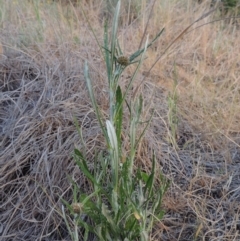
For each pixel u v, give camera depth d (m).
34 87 2.62
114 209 1.66
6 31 3.27
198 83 2.88
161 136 2.45
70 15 3.87
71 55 2.80
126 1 4.14
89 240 1.97
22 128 2.38
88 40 3.12
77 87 2.53
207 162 2.36
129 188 1.69
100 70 2.62
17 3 3.78
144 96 2.60
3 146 2.34
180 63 3.24
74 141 2.19
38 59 2.89
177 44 3.44
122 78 2.64
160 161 2.29
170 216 2.05
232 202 2.08
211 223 2.02
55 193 2.08
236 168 2.32
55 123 2.32
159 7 3.88
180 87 2.84
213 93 2.85
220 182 2.22
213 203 2.11
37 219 2.08
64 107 2.37
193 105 2.72
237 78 3.03
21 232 2.04
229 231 1.95
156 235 1.95
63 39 3.08
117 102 1.62
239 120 2.65
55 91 2.54
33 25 3.35
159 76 2.92
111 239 1.71
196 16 3.91
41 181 2.13
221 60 3.40
